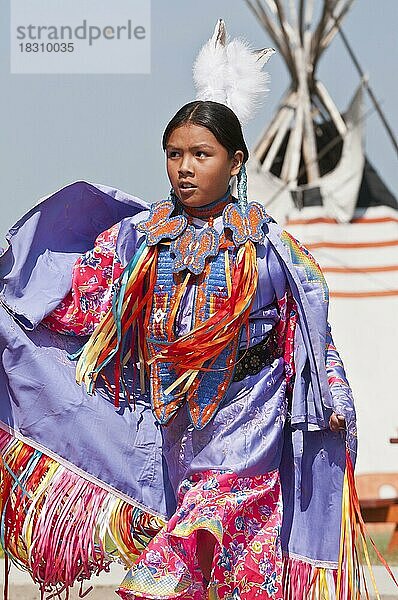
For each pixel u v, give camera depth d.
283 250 5.85
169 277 5.87
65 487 6.05
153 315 5.90
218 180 5.81
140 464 6.13
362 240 19.09
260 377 5.86
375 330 18.66
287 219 19.08
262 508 5.85
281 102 19.78
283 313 5.93
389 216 19.27
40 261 6.14
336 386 5.89
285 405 5.97
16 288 6.05
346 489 5.83
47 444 6.05
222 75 6.20
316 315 5.88
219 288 5.79
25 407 6.05
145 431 6.15
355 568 5.82
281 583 5.76
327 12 19.95
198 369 5.77
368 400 18.31
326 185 19.23
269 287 5.88
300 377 5.88
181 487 5.89
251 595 5.73
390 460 17.75
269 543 5.78
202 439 5.84
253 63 6.21
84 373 6.05
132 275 5.89
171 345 5.79
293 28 19.94
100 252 6.09
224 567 5.73
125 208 6.26
